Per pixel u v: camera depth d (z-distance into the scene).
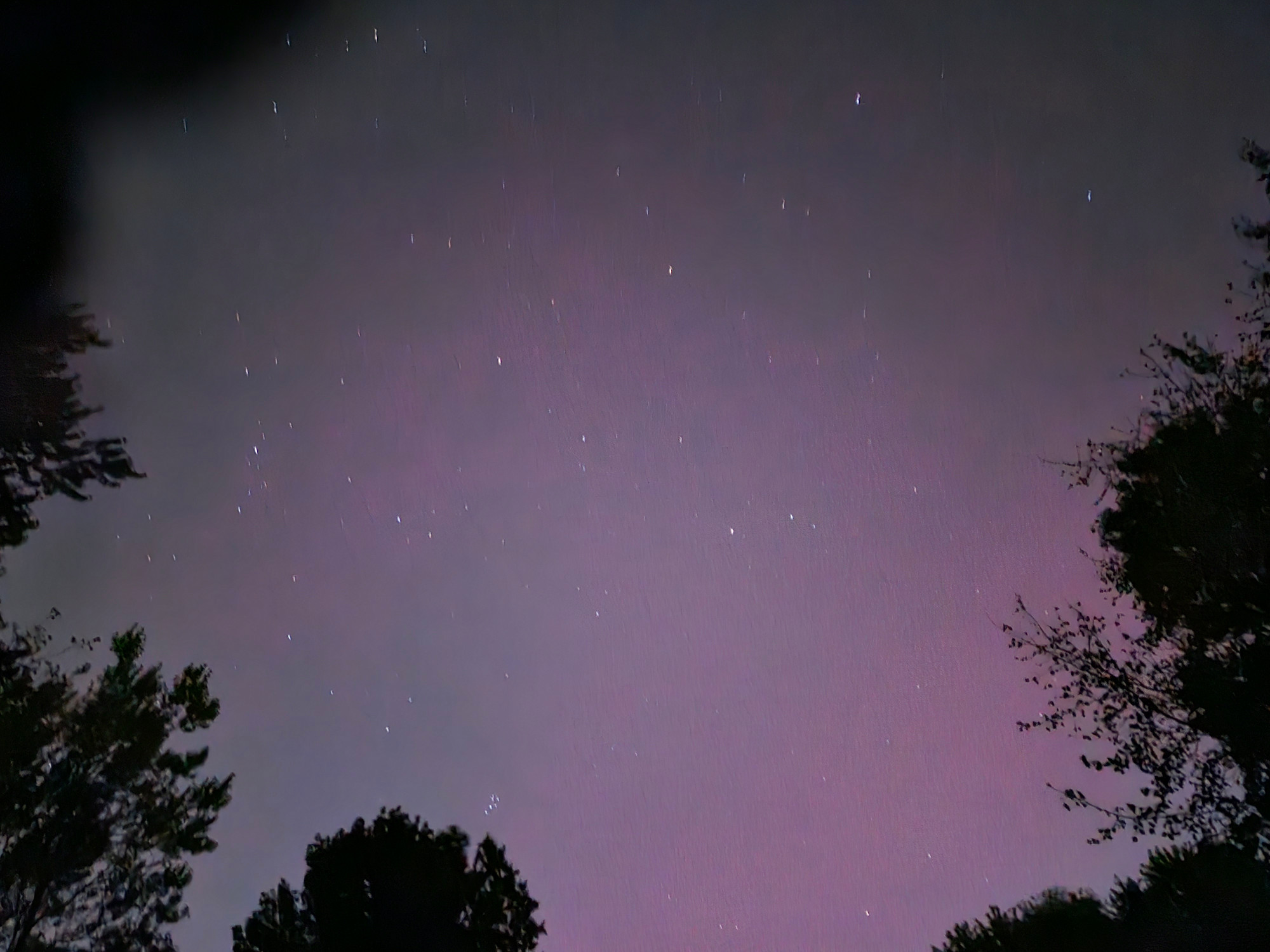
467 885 4.05
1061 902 3.71
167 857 4.08
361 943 3.96
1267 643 3.54
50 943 3.86
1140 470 3.88
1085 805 3.78
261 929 3.97
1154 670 3.74
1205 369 3.86
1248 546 3.61
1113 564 3.91
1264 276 4.09
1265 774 3.48
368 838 4.14
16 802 3.96
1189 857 3.52
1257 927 3.35
